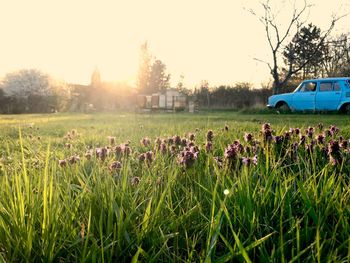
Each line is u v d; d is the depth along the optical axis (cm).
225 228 174
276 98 2077
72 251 156
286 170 274
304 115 1758
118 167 254
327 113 1852
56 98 4903
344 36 3891
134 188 225
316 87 1903
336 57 4425
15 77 4906
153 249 152
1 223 156
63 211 186
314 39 3800
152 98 3672
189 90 4978
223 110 3409
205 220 181
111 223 162
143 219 167
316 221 167
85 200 193
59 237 159
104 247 146
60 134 816
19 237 149
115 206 170
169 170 239
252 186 216
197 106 3500
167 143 350
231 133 519
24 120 1727
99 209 177
